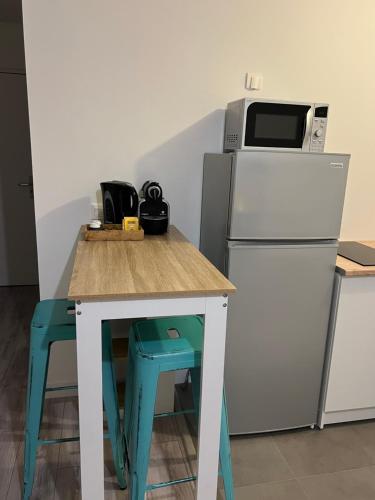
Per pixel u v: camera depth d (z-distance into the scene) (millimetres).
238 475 1918
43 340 1541
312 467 1987
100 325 1244
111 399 1648
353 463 2025
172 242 1867
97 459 1358
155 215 2018
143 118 2189
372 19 2318
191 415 2305
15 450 2000
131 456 1504
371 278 2080
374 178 2564
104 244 1795
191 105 2227
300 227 1964
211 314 1313
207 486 1492
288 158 1872
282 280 1990
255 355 2059
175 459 1980
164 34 2115
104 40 2057
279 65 2271
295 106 1927
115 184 1992
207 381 1382
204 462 1462
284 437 2199
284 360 2105
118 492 1782
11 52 3744
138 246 1775
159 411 2277
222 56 2199
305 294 2041
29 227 4145
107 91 2117
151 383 1395
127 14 2053
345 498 1815
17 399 2400
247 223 1903
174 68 2164
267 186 1881
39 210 2184
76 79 2070
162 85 2172
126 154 2213
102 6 2020
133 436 1444
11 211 4078
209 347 1347
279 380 2127
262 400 2133
